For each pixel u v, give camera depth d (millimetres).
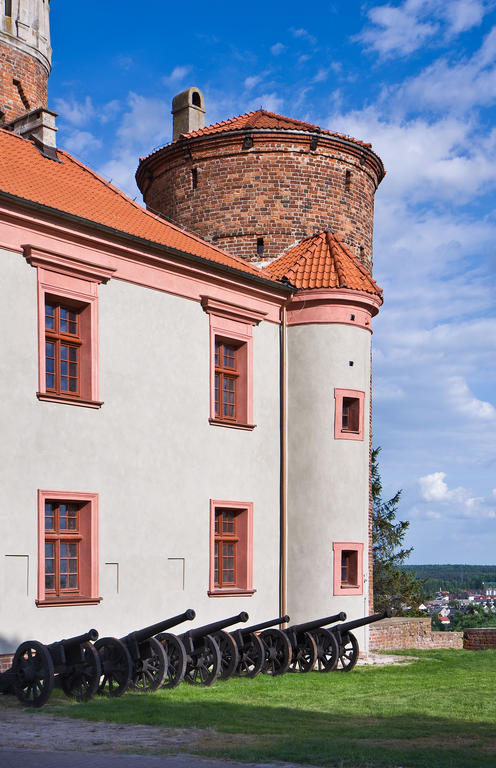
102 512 18203
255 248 25766
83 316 18438
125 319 19141
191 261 20594
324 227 26172
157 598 19250
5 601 16141
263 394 22859
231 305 21781
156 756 10422
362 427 23578
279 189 25875
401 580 48344
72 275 18000
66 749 10859
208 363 21156
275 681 17828
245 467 22016
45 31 25703
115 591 18328
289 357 23562
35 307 17203
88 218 18844
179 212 27047
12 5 24719
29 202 16859
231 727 12461
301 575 22656
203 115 29484
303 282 23516
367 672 19953
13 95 24469
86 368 18312
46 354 17781
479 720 13508
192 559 20219
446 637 27266
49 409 17312
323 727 12664
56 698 14898
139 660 16031
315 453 22953
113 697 15117
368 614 24922
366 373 23938
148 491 19281
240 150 26094
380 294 24266
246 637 18766
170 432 19953
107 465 18406
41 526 16906
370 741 11586
